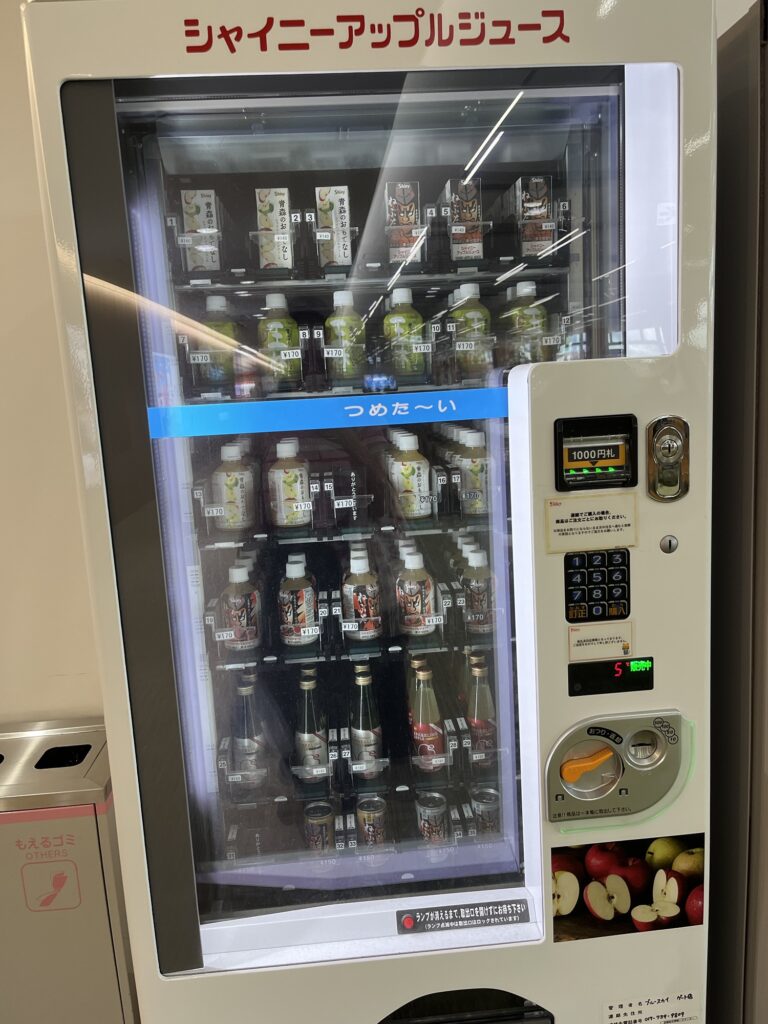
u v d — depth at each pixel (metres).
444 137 1.26
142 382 1.03
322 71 1.00
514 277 1.38
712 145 1.05
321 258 1.36
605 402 1.08
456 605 1.46
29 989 1.49
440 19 1.01
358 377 1.38
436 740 1.45
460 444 1.45
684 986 1.21
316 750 1.43
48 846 1.44
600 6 1.02
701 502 1.11
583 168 1.26
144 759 1.10
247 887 1.26
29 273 1.70
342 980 1.15
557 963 1.18
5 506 1.77
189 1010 1.14
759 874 1.25
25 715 1.83
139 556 1.06
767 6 1.11
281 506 1.38
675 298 1.08
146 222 1.09
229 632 1.36
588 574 1.11
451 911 1.20
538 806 1.16
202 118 1.12
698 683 1.15
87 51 0.97
